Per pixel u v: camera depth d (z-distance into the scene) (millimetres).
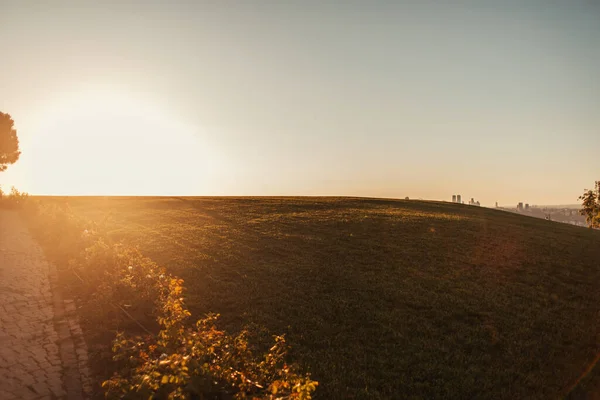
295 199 45875
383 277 15484
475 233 24453
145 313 10203
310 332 10555
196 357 6129
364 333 10625
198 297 12539
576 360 9656
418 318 11805
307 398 5281
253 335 10094
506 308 12844
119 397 6082
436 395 7977
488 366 9234
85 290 12102
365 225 26297
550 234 26500
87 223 21688
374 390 7977
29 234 23781
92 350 8273
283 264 16891
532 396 8062
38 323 9680
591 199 26812
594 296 14500
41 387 6812
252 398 5609
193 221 28469
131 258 13016
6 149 59938
